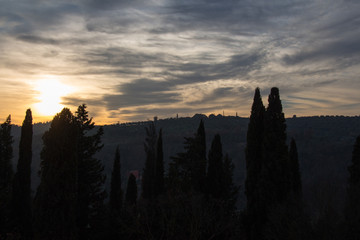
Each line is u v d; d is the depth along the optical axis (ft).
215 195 105.29
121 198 118.32
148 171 147.02
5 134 110.22
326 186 67.26
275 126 85.40
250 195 90.43
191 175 107.04
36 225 63.72
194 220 69.67
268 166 82.89
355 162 105.50
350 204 62.13
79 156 92.02
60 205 64.34
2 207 89.30
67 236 64.23
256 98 95.86
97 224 91.04
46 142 68.69
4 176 108.06
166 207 76.54
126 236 81.46
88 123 96.78
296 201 68.74
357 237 58.49
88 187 93.09
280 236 65.31
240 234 85.40
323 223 60.03
